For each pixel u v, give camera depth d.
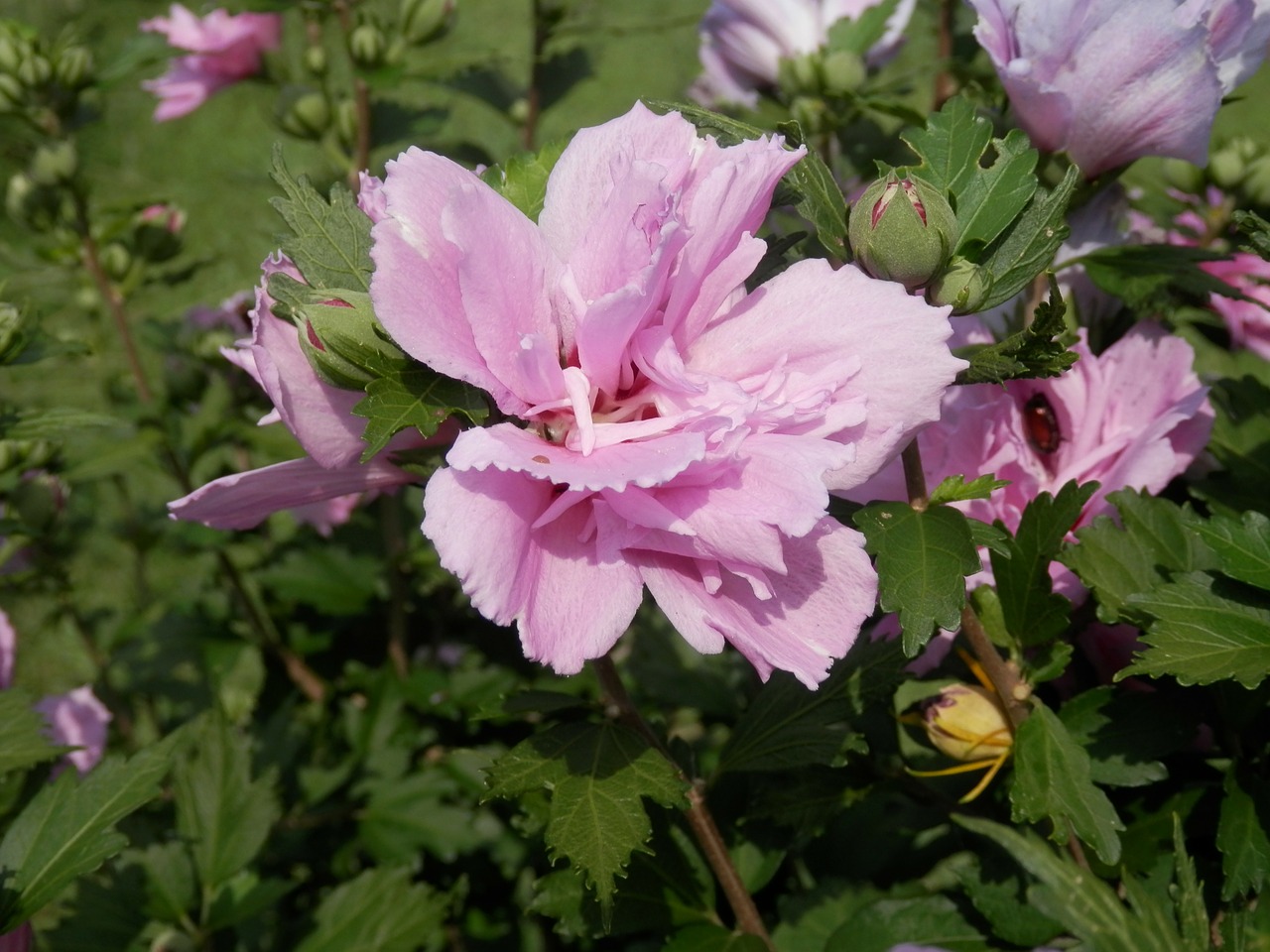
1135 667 0.20
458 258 0.17
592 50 0.51
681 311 0.18
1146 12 0.23
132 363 0.47
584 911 0.25
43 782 0.32
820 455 0.17
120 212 0.46
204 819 0.34
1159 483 0.23
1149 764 0.23
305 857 0.43
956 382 0.20
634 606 0.17
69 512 0.52
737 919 0.25
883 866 0.32
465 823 0.41
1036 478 0.24
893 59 0.40
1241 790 0.22
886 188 0.19
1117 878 0.24
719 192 0.18
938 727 0.24
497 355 0.18
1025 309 0.27
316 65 0.47
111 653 0.48
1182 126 0.24
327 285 0.19
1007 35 0.24
